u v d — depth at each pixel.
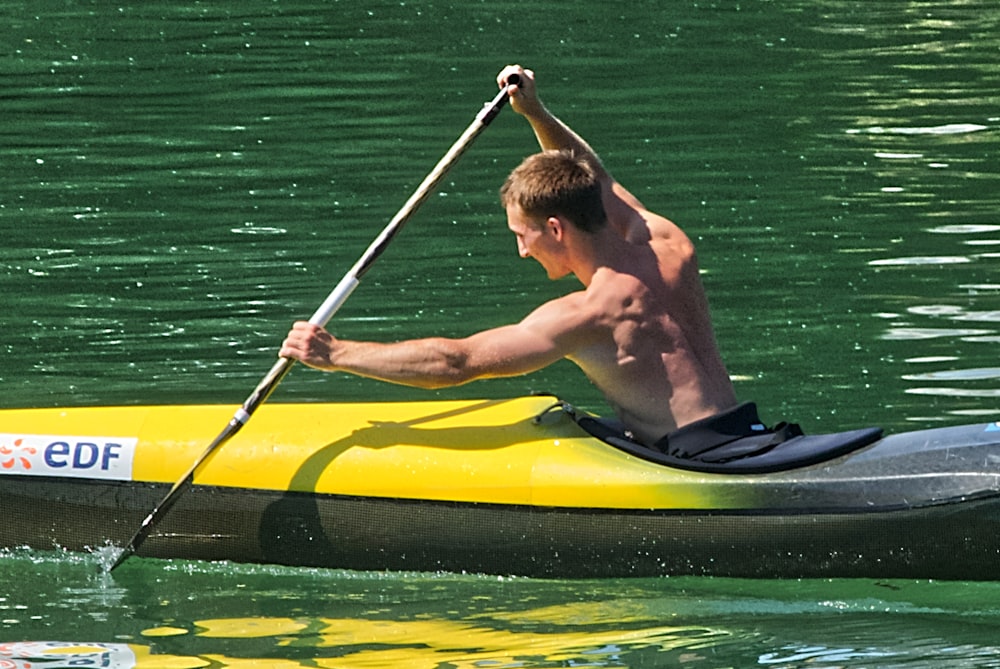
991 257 31.34
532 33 55.16
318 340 19.52
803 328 27.62
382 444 19.94
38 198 36.72
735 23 56.75
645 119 43.97
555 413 20.17
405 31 55.31
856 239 32.94
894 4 59.78
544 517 19.30
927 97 45.94
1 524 20.62
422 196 20.34
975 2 59.72
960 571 18.47
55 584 19.52
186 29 55.72
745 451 19.16
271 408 20.77
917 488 18.44
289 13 58.34
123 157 40.28
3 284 30.67
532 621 18.02
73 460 20.42
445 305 29.11
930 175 37.78
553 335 19.14
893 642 17.22
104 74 49.34
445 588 19.28
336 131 42.59
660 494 19.02
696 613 18.19
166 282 30.70
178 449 20.27
